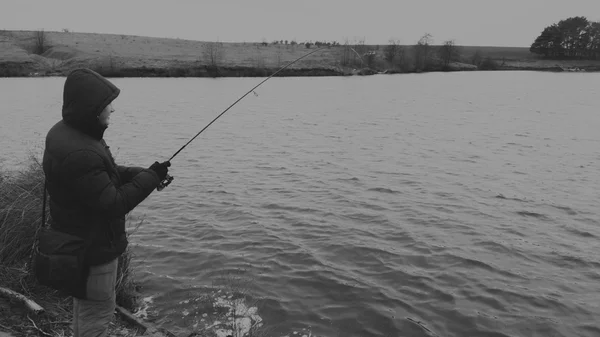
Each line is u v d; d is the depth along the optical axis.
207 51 95.81
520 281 7.46
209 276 7.30
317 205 11.37
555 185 13.71
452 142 21.44
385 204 11.52
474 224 10.13
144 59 80.06
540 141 21.88
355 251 8.48
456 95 50.69
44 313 4.67
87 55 80.44
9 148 17.30
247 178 14.12
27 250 5.78
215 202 11.50
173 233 9.24
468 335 5.94
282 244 8.74
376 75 93.06
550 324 6.22
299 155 18.00
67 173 2.85
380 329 6.01
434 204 11.58
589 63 141.62
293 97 47.56
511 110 36.34
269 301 6.55
